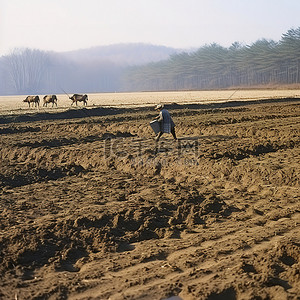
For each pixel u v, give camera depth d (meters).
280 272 5.52
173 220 7.86
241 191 10.06
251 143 15.55
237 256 6.13
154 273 5.70
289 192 9.71
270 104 42.75
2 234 7.03
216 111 33.28
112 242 6.82
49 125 24.58
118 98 75.19
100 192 9.87
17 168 12.66
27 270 5.89
